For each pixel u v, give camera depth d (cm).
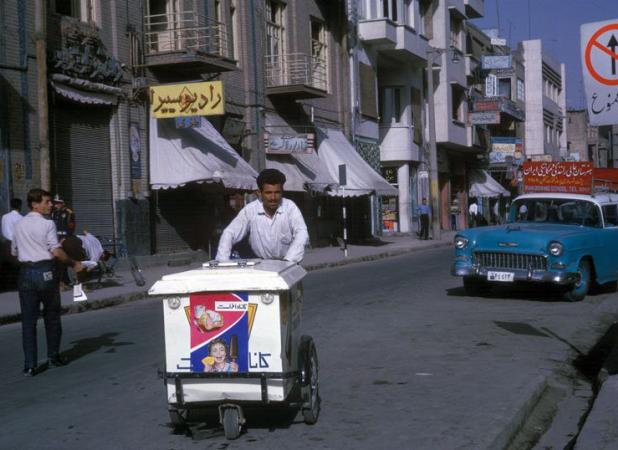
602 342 970
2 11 1648
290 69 2920
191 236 2359
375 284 1669
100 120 1994
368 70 3612
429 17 4250
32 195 854
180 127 2159
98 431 598
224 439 564
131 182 2066
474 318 1154
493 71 5378
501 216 6138
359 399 675
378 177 3175
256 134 2669
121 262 1972
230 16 2594
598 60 740
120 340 1030
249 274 530
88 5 1947
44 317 872
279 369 533
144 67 2131
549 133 7231
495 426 576
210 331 537
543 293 1471
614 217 1478
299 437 566
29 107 1720
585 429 556
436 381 736
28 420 640
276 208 617
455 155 4912
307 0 3067
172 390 548
